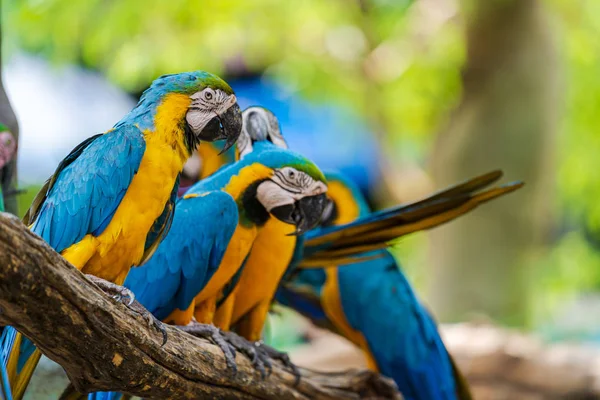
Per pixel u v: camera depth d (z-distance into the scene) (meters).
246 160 4.07
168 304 3.91
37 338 2.85
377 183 12.73
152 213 3.30
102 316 2.92
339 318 5.74
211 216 3.86
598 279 13.96
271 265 4.37
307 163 4.08
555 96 11.77
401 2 12.34
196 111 3.37
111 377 3.12
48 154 12.59
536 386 7.65
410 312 5.66
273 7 11.74
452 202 4.36
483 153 11.56
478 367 7.70
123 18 10.55
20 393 3.34
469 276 11.60
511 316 11.54
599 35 12.68
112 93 13.47
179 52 11.11
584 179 13.44
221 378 3.71
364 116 12.72
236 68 13.68
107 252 3.26
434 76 12.42
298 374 4.34
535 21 11.52
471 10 11.38
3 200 4.39
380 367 5.70
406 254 13.56
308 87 12.46
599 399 7.61
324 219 5.68
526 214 11.65
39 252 2.60
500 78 11.51
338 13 12.27
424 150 13.52
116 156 3.22
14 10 9.97
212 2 10.98
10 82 12.27
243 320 4.57
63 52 10.77
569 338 11.25
